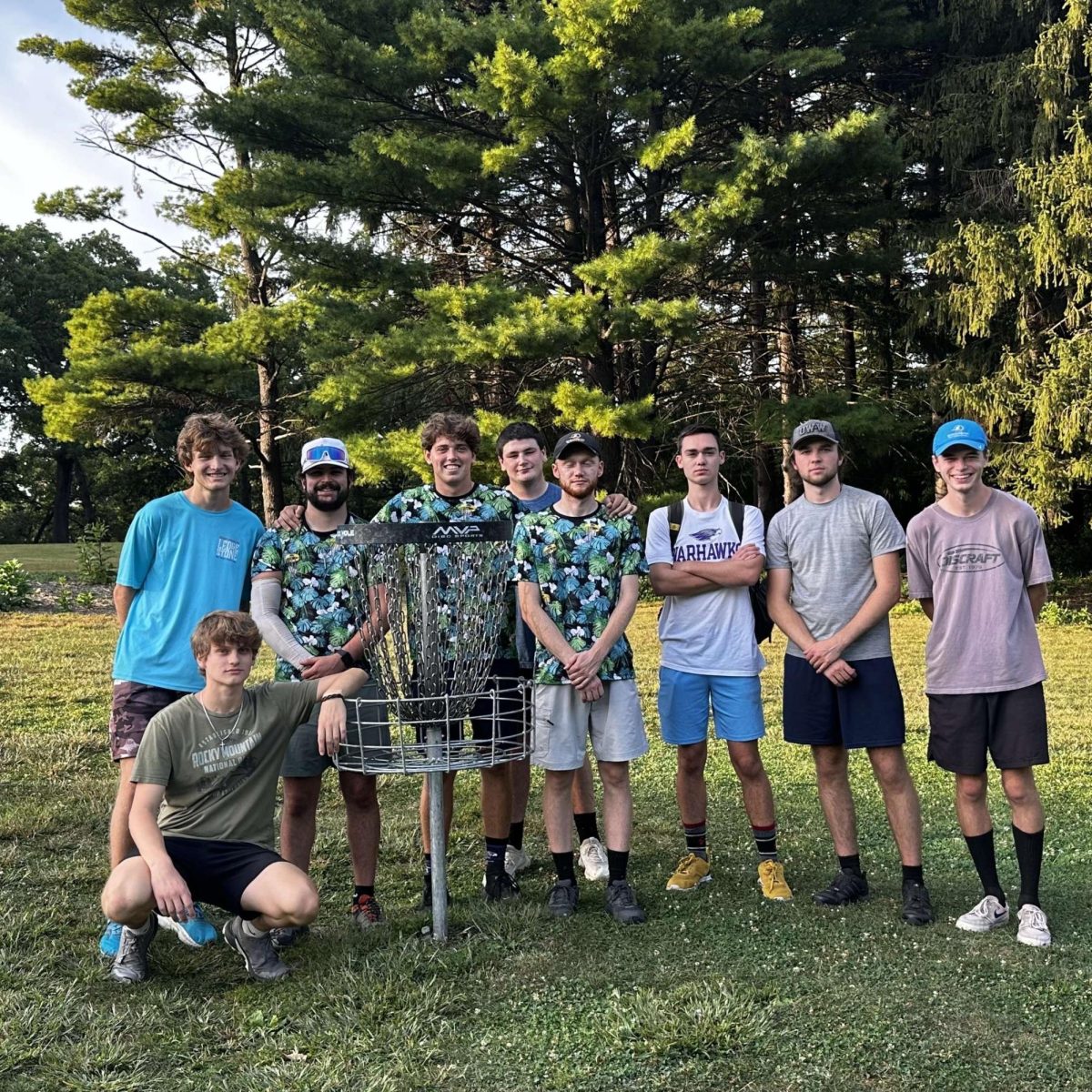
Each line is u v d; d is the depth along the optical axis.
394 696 3.45
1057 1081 2.56
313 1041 2.79
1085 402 14.30
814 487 3.90
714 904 3.87
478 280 15.69
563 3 13.62
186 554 3.63
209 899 3.22
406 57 15.77
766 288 18.42
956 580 3.62
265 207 16.22
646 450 17.94
